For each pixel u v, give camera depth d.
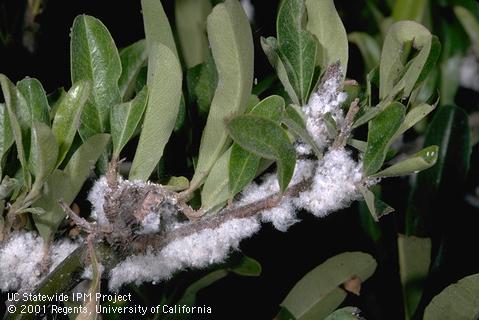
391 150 0.55
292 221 0.54
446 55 0.71
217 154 0.53
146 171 0.53
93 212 0.54
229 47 0.52
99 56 0.54
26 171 0.52
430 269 0.62
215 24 0.51
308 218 0.66
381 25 0.69
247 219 0.53
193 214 0.53
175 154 0.57
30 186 0.52
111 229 0.51
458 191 0.64
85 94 0.52
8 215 0.52
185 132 0.57
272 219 0.53
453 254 0.63
